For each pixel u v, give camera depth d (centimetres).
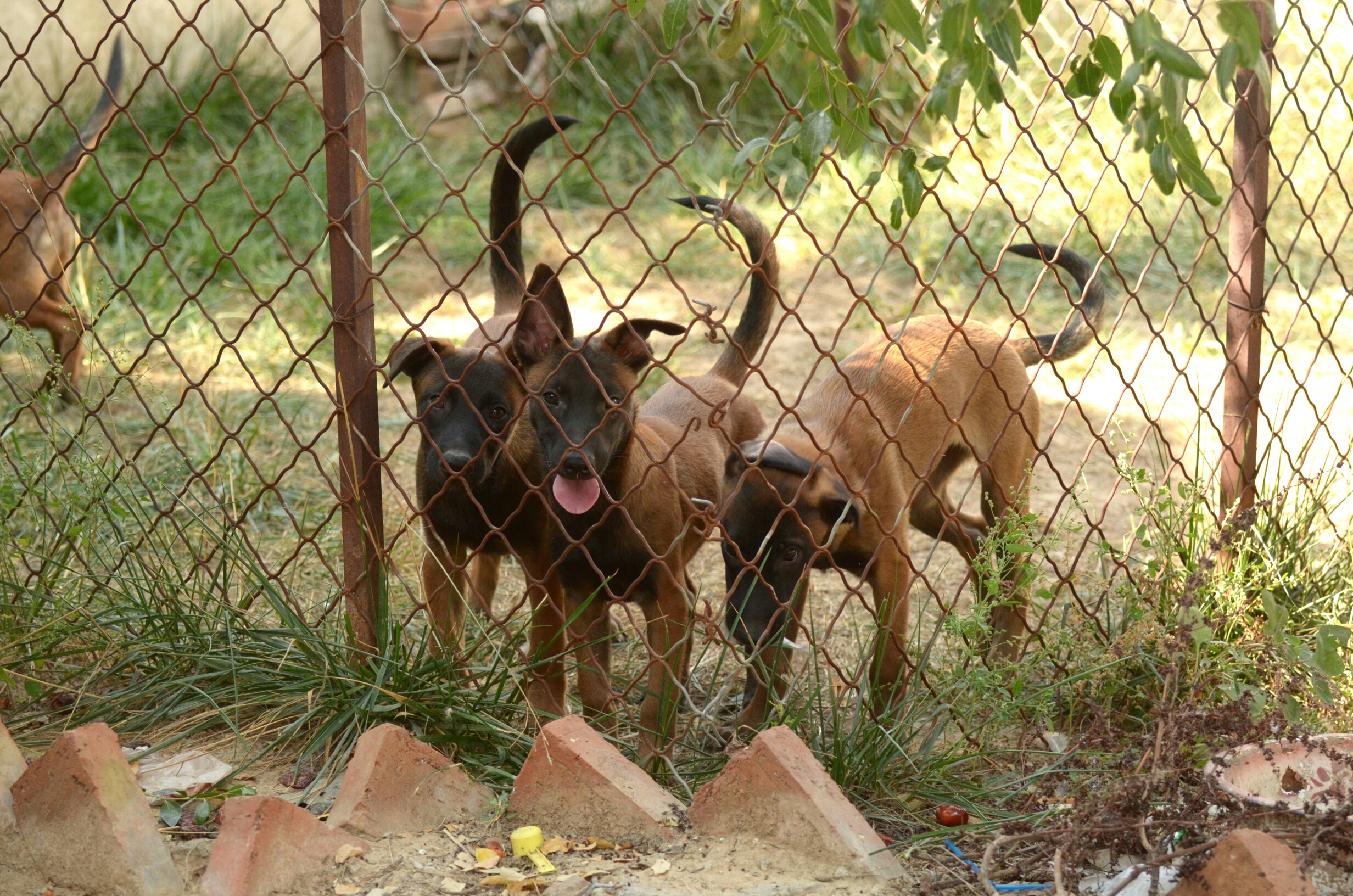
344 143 358
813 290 1115
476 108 1459
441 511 479
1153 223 1166
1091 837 304
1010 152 369
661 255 1182
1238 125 430
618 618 554
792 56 344
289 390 860
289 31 1432
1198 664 386
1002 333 961
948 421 394
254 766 371
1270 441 457
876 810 359
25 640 397
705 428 543
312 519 656
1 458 556
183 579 429
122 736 385
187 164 1240
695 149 1377
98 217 1102
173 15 1332
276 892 300
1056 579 579
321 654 400
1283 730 332
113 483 423
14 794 316
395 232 1183
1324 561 475
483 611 458
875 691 404
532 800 341
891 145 323
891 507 477
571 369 470
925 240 1141
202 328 962
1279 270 442
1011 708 385
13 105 1195
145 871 299
